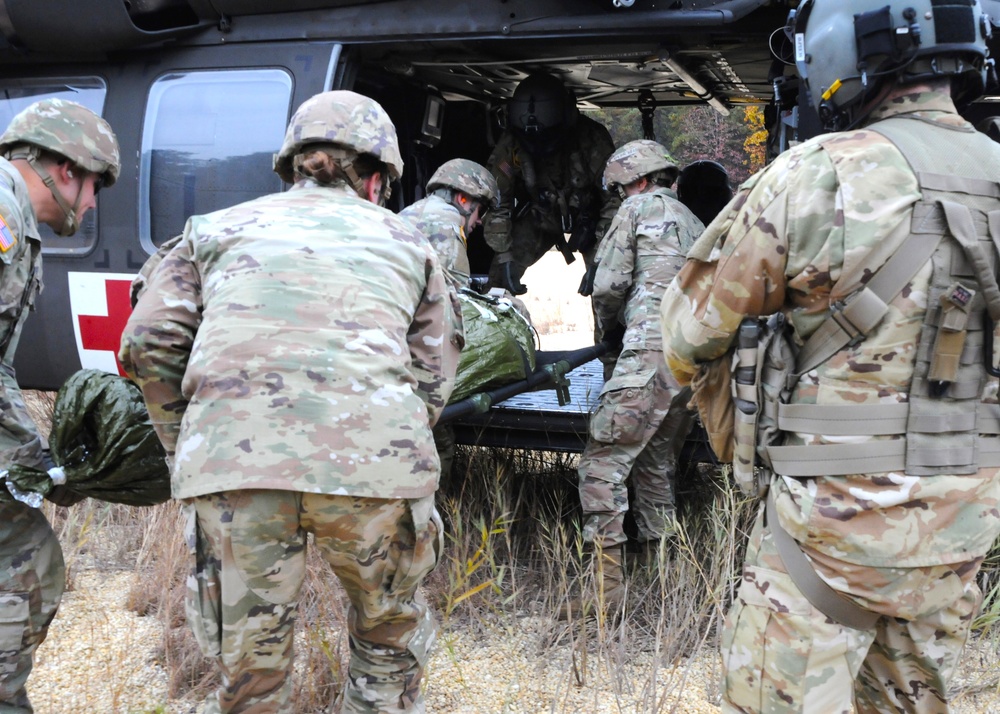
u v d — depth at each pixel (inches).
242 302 71.7
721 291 66.4
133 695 102.2
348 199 80.8
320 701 99.0
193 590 73.5
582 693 104.2
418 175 176.6
